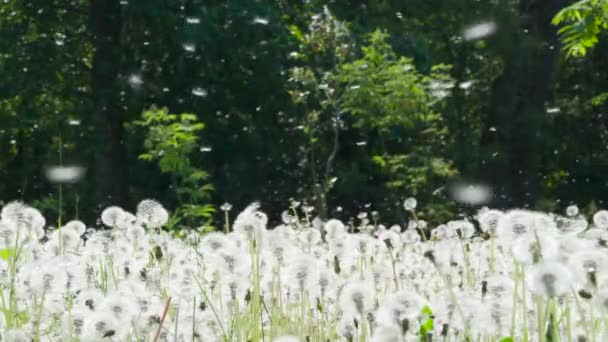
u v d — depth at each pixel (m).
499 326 2.79
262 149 23.75
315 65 19.84
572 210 6.31
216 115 23.77
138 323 3.01
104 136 22.56
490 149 23.03
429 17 27.30
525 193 23.12
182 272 3.66
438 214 18.98
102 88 22.72
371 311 2.95
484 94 27.34
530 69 23.78
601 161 29.88
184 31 21.98
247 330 3.20
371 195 21.84
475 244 4.97
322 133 22.92
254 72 23.33
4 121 22.61
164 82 23.52
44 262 3.60
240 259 3.22
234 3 22.84
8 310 3.34
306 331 3.28
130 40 23.81
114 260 4.10
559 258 2.47
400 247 4.82
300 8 25.45
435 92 20.14
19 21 23.47
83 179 22.92
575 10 12.44
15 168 25.50
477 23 24.42
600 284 2.51
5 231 3.68
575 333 2.66
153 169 25.00
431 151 21.88
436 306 2.82
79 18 23.72
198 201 18.19
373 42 19.88
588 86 30.56
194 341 3.07
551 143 24.92
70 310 3.06
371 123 19.39
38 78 22.41
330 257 4.03
